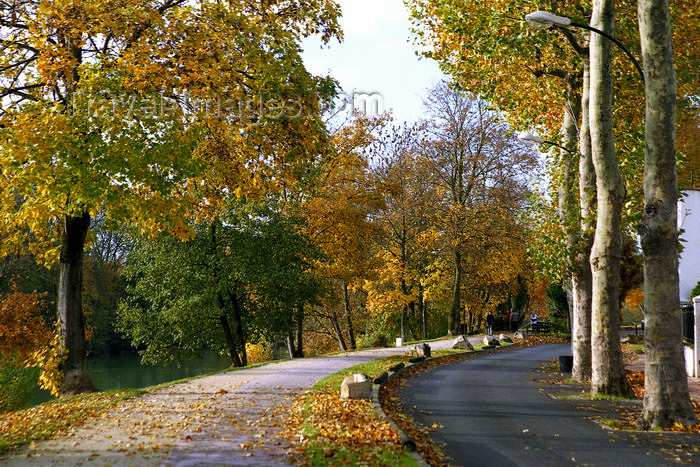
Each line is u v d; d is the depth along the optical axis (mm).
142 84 14125
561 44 18859
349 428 10023
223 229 26281
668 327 10797
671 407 10695
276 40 16656
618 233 15023
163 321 27375
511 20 17375
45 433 10070
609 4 14477
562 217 19750
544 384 17484
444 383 17562
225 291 25891
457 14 19156
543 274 18656
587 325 18047
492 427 11055
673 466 8203
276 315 27594
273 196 28234
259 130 16203
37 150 12898
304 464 7879
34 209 14742
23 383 19047
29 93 15906
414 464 7914
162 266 26531
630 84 18672
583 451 9148
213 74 14977
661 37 10852
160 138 14055
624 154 17891
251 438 9477
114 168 12961
